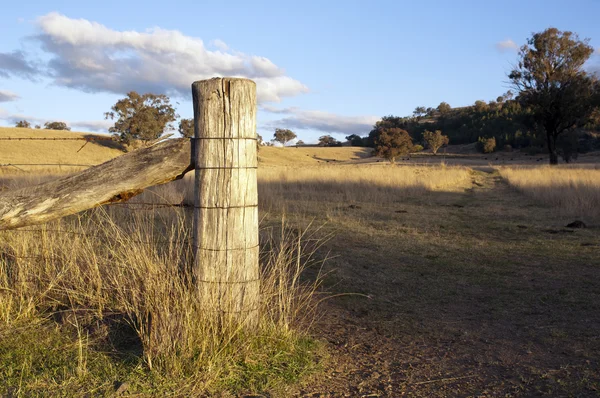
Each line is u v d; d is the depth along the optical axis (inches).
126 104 2062.0
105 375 123.4
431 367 137.6
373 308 195.0
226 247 135.0
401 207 561.0
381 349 151.3
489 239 354.6
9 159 1686.8
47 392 115.3
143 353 130.4
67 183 140.9
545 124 2171.5
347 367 136.5
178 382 119.8
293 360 134.8
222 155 133.4
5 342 141.6
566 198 570.6
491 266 268.8
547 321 179.0
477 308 196.7
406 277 244.7
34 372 125.6
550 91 2065.7
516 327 173.3
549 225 427.2
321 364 135.6
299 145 6466.5
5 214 139.3
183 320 134.0
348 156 4018.2
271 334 140.6
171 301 141.5
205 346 129.2
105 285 171.8
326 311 188.5
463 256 293.1
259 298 143.6
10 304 160.4
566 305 198.5
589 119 2105.1
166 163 138.3
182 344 129.6
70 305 171.2
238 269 136.2
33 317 160.6
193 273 139.5
